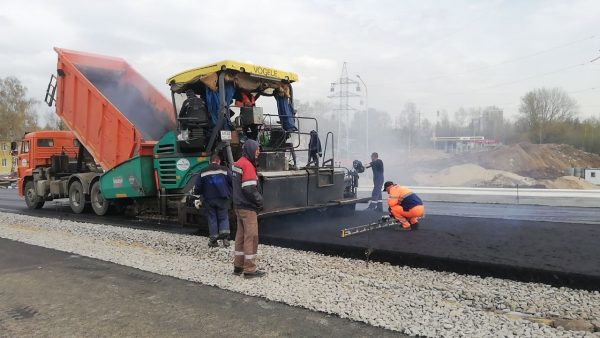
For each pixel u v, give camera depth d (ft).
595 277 16.08
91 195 40.40
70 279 19.15
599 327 13.14
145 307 15.67
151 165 33.37
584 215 39.65
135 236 27.76
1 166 234.38
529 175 173.27
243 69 27.58
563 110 236.02
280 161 29.60
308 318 14.48
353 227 28.17
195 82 28.40
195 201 26.78
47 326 14.12
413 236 24.22
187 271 19.97
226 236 24.38
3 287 18.16
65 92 39.99
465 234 24.72
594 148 225.35
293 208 27.30
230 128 27.35
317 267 19.92
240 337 13.12
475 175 139.95
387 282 17.58
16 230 32.22
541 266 17.43
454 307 14.93
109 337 13.28
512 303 15.11
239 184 19.03
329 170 31.17
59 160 45.01
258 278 18.67
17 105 244.83
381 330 13.46
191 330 13.67
